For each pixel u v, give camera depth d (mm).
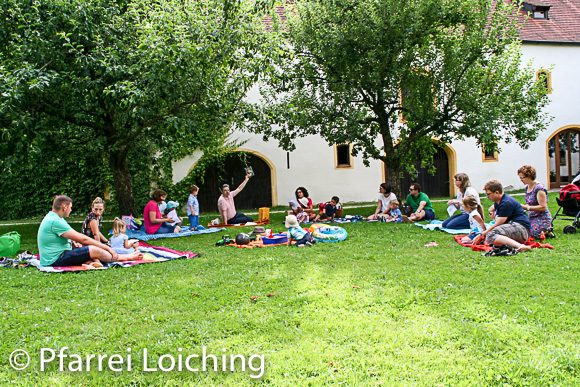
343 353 3678
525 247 7258
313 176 20938
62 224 7320
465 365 3438
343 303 4891
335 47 13266
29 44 10359
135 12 10820
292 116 13656
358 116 13516
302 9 13766
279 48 11633
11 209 19828
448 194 22953
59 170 19594
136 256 7766
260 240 9508
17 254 9133
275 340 4012
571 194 9328
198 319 4586
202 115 11344
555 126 23359
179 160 19219
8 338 4258
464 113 13570
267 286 5707
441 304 4754
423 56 13656
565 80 23422
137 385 3377
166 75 10102
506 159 23047
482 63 13625
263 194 20875
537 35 23312
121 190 13188
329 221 12961
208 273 6602
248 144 20141
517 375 3252
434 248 8016
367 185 21547
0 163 11617
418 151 16766
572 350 3582
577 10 26062
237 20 10727
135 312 4895
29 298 5586
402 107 14289
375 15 12680
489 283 5473
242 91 12484
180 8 10711
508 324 4129
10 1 10375
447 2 12875
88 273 6840
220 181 20641
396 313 4516
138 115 10039
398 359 3553
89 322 4629
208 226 13164
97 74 10711
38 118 11180
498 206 7629
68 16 10438
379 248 8219
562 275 5730
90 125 12328
